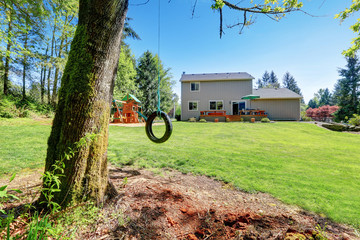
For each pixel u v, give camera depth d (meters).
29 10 3.61
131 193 2.10
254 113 17.45
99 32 1.63
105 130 1.84
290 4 3.03
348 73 26.31
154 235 1.43
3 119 8.31
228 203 2.20
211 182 2.93
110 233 1.38
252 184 2.85
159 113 2.33
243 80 18.25
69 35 9.05
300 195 2.49
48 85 15.09
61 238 1.23
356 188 2.76
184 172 3.34
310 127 12.06
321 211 2.07
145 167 3.52
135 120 14.80
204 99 18.92
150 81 23.56
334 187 2.79
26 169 3.00
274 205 2.20
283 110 17.56
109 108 1.89
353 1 3.74
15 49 6.40
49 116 11.59
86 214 1.55
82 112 1.59
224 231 1.56
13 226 1.27
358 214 2.01
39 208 1.56
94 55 1.62
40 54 10.27
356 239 1.57
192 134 8.68
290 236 1.47
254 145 6.29
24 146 4.46
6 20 4.39
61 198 1.53
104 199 1.81
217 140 7.13
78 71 1.59
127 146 5.35
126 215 1.62
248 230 1.57
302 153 5.21
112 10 1.69
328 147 6.22
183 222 1.66
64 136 1.57
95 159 1.70
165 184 2.62
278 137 8.31
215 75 19.95
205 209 1.97
